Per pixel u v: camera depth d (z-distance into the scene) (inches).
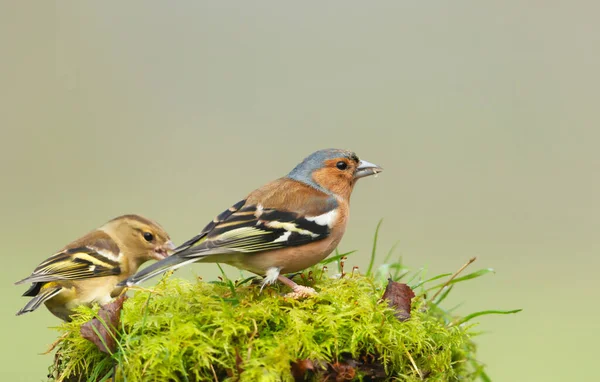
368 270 434.6
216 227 413.1
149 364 338.0
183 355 344.5
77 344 366.6
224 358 345.4
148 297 378.3
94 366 364.8
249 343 347.3
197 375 339.0
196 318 360.5
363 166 478.9
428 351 371.2
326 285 422.3
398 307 380.2
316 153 474.0
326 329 356.8
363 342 357.1
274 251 414.9
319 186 463.5
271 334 358.9
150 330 358.6
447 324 406.0
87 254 483.8
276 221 417.1
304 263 425.1
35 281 464.4
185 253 398.6
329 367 350.0
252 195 438.0
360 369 356.5
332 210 433.7
